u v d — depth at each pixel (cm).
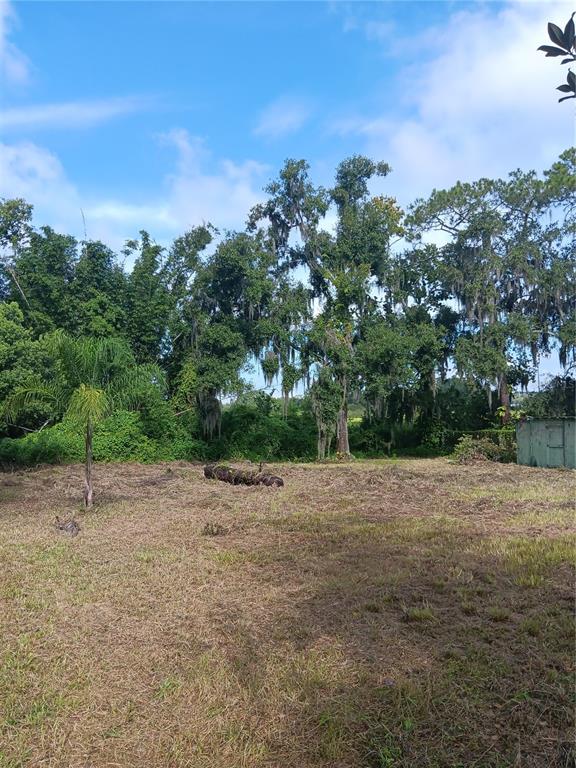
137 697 423
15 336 2086
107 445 2506
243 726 386
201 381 2797
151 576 713
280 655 482
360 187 3191
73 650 500
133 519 1141
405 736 361
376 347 2855
